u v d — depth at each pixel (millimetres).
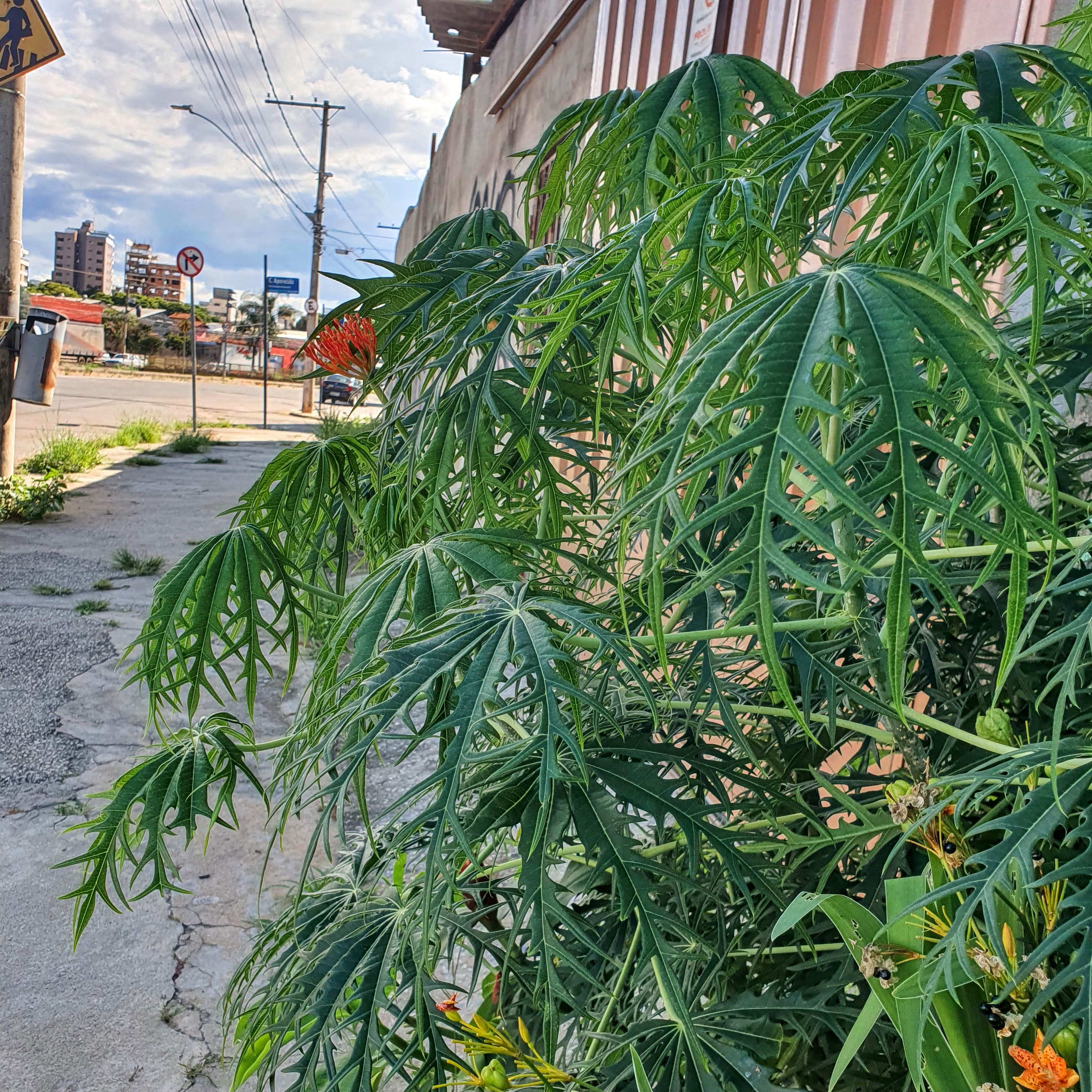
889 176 644
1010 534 363
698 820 599
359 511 924
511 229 1065
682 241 500
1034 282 395
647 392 878
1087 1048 344
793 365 378
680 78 708
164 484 7914
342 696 648
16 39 5422
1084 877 441
